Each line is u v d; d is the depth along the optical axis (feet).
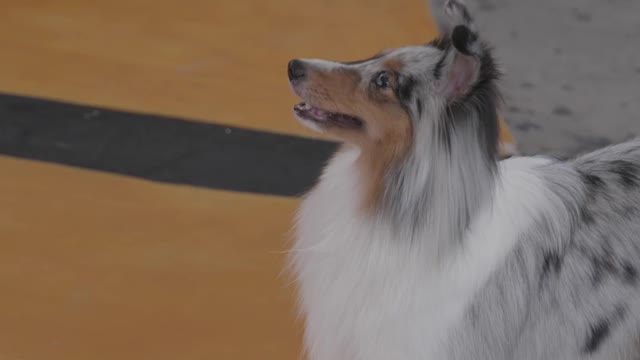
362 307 19.25
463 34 17.61
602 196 19.97
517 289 19.12
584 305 19.81
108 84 33.88
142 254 27.09
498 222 18.94
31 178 29.43
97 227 27.86
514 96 36.37
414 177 18.37
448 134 18.01
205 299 25.82
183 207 28.89
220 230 28.17
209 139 31.50
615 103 36.50
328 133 19.38
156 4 39.29
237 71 35.45
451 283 18.79
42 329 24.34
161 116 32.40
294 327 25.20
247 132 31.96
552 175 19.93
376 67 18.61
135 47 36.35
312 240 19.90
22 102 32.45
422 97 18.17
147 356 23.80
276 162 30.78
